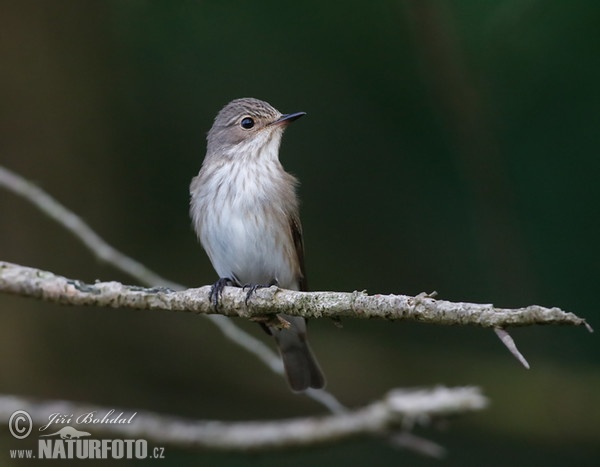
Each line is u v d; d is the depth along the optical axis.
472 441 11.62
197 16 11.26
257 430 9.45
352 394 11.78
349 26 11.20
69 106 11.78
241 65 11.55
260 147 9.64
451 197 11.75
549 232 11.19
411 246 11.94
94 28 11.82
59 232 11.52
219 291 6.44
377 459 11.59
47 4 11.81
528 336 11.98
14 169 11.53
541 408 11.31
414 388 11.62
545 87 10.73
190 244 12.30
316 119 11.71
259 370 11.85
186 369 11.77
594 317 11.10
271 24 11.26
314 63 11.48
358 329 12.77
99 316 11.59
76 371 11.38
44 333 11.31
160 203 12.22
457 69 10.70
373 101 11.59
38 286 6.24
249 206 9.37
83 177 11.80
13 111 11.60
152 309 6.44
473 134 10.95
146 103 11.88
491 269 11.45
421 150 11.68
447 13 10.52
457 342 12.58
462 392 8.95
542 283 11.22
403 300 5.61
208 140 9.92
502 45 10.59
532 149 10.99
